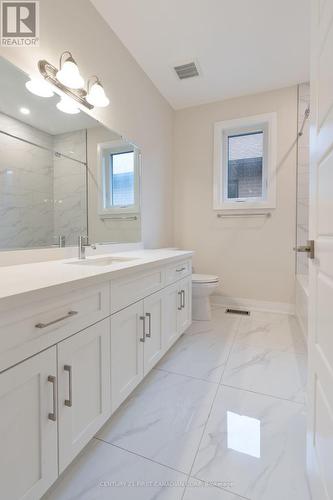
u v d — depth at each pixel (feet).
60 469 2.81
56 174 5.07
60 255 5.19
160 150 9.56
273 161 9.27
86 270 3.69
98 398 3.47
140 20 6.27
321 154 2.61
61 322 2.82
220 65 7.96
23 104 4.38
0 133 4.03
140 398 4.69
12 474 2.30
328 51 2.36
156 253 6.75
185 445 3.67
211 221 10.34
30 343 2.45
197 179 10.50
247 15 6.14
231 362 5.93
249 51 7.35
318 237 2.75
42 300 2.58
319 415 2.65
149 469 3.29
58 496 2.95
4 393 2.21
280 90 9.16
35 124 4.61
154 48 7.22
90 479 3.16
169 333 5.98
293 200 9.12
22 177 4.40
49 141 4.91
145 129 8.44
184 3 5.81
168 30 6.58
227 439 3.77
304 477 3.18
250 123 9.56
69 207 5.41
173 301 6.22
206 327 8.07
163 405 4.50
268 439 3.76
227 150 10.23
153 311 5.13
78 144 5.59
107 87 6.44
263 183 9.64
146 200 8.59
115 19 6.24
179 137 10.71
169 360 6.03
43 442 2.60
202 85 9.00
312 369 2.96
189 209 10.68
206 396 4.74
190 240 10.69
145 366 4.77
